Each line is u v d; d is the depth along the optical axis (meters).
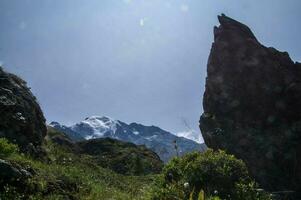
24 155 18.28
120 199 16.80
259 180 38.31
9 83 22.55
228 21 48.34
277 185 37.50
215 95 45.28
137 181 26.09
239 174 15.01
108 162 41.22
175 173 15.53
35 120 22.52
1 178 13.17
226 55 46.28
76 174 18.98
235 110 43.59
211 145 43.03
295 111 41.38
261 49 45.38
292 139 39.31
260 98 43.03
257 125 42.06
